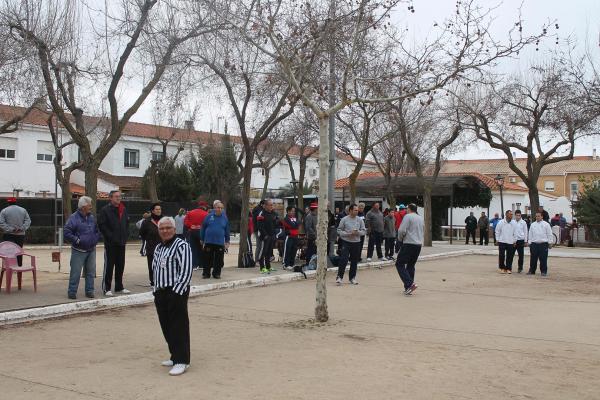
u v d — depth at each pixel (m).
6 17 13.02
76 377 6.39
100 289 12.27
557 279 16.44
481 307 11.39
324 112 9.73
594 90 20.44
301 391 5.89
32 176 38.75
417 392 5.89
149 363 7.01
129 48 13.88
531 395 5.84
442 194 32.16
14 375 6.47
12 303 10.45
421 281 15.55
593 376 6.55
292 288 13.88
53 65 13.83
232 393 5.82
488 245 30.86
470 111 27.25
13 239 14.04
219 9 11.23
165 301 6.63
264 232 15.68
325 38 11.02
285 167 57.78
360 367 6.85
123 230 11.70
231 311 10.75
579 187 62.56
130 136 44.66
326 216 9.77
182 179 38.12
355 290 13.64
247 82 16.19
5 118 25.38
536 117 27.52
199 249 16.08
